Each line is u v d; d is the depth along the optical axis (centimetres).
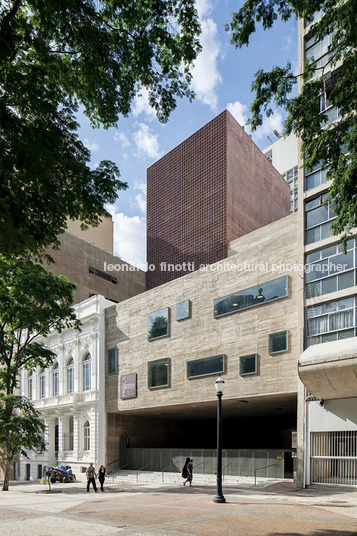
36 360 3331
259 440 5222
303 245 2419
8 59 970
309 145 1201
